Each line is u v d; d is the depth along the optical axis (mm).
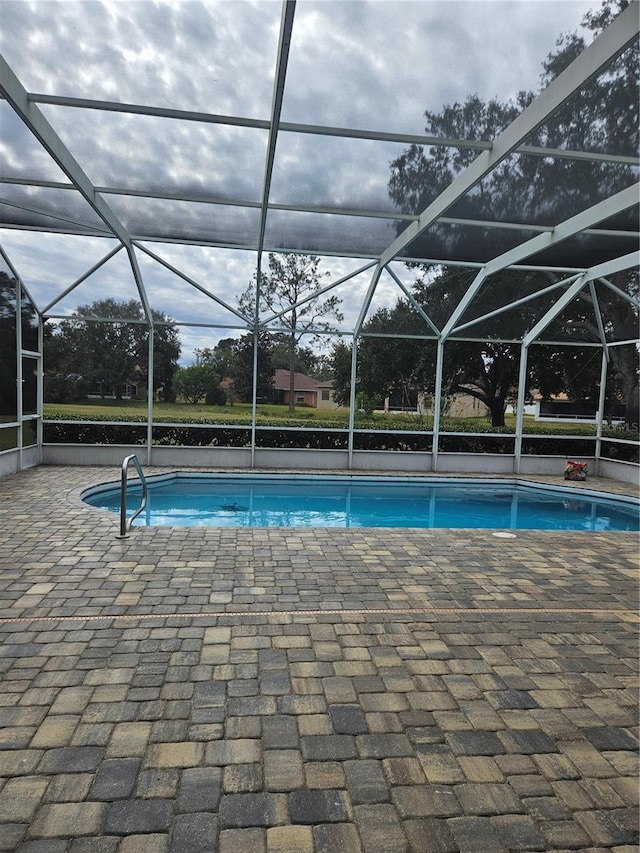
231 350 11461
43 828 1923
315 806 2076
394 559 5352
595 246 8023
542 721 2701
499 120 4762
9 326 9094
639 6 3207
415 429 12242
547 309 10852
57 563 4785
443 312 11016
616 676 3174
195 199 7074
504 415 12367
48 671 2969
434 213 6609
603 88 4059
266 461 11703
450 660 3297
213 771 2238
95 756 2299
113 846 1860
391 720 2648
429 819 2043
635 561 5559
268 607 3984
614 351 11844
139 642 3346
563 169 5516
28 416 9984
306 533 6203
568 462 11695
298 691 2871
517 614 4062
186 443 11445
